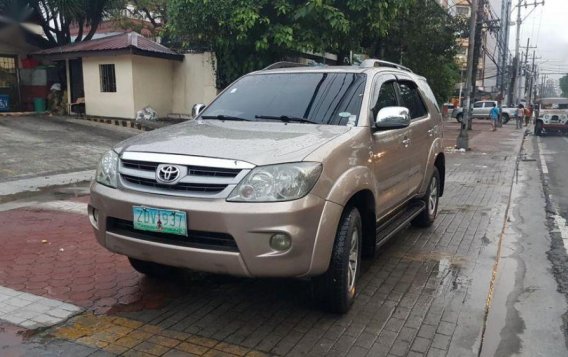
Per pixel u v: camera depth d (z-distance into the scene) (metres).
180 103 18.17
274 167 3.30
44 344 3.42
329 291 3.75
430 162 6.05
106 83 17.23
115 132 15.37
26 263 4.95
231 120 4.54
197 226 3.27
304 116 4.40
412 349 3.47
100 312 3.92
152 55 16.73
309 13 11.02
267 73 5.15
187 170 3.38
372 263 5.22
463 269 5.10
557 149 19.75
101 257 5.16
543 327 3.96
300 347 3.46
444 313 4.05
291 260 3.27
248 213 3.20
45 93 18.77
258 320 3.84
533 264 5.48
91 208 3.89
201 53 17.48
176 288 4.41
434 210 6.73
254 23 10.95
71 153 11.80
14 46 18.25
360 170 3.89
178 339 3.54
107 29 25.78
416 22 19.34
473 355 3.42
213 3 11.17
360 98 4.44
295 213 3.23
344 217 3.76
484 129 32.75
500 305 4.36
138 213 3.45
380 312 4.03
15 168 9.94
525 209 8.29
